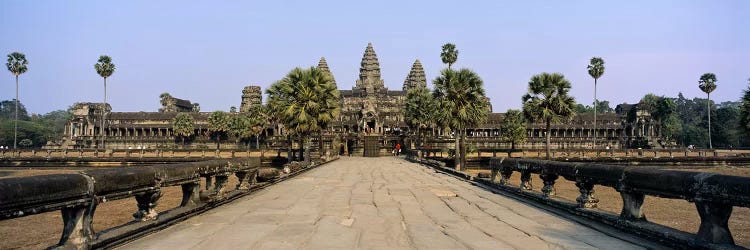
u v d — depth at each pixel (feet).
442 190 55.16
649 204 62.03
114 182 21.58
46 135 482.69
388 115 439.22
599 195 80.59
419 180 74.69
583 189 32.68
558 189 91.04
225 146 363.35
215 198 36.91
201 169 33.83
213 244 23.52
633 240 23.93
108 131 428.56
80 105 421.18
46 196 17.04
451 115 136.46
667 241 22.13
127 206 68.59
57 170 192.54
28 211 16.38
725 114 428.15
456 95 136.26
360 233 27.40
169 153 217.36
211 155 211.41
